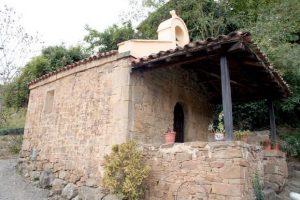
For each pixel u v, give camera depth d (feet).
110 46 54.80
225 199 14.75
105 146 21.59
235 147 15.14
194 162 16.62
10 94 52.80
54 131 27.78
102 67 24.09
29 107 33.71
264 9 43.21
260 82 23.56
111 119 21.79
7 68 52.19
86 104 24.63
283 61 33.81
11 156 39.50
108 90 22.81
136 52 22.67
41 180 26.30
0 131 47.73
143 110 22.22
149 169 18.38
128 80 21.48
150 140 22.38
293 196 18.12
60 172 25.32
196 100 30.78
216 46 16.52
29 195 23.68
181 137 28.40
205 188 15.72
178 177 17.20
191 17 49.32
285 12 39.83
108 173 18.93
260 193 16.24
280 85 23.90
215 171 15.55
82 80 25.91
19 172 30.78
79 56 51.11
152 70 23.08
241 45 15.69
